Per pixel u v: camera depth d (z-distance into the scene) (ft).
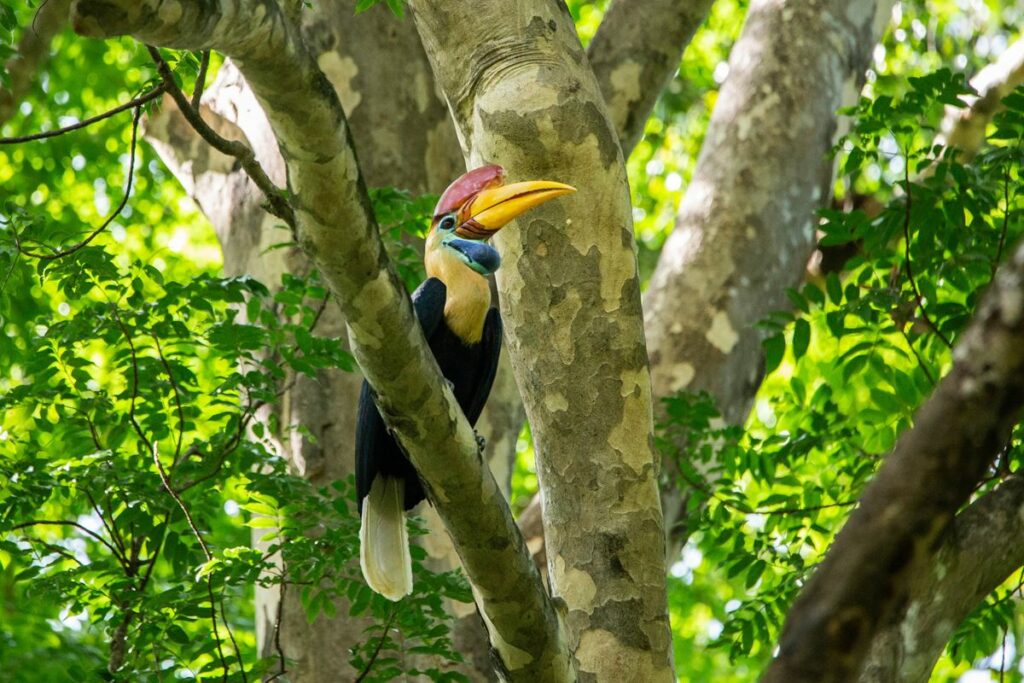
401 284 19.47
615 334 27.30
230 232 44.37
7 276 31.58
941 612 24.76
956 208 33.91
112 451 32.63
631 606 26.45
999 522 25.45
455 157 45.73
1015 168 35.01
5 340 47.37
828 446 40.52
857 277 37.88
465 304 27.76
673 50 46.42
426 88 45.39
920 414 14.83
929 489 14.15
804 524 39.06
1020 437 30.71
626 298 27.50
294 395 40.42
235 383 34.06
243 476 34.01
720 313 48.37
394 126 44.68
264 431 37.14
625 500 26.91
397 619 31.14
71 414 35.06
